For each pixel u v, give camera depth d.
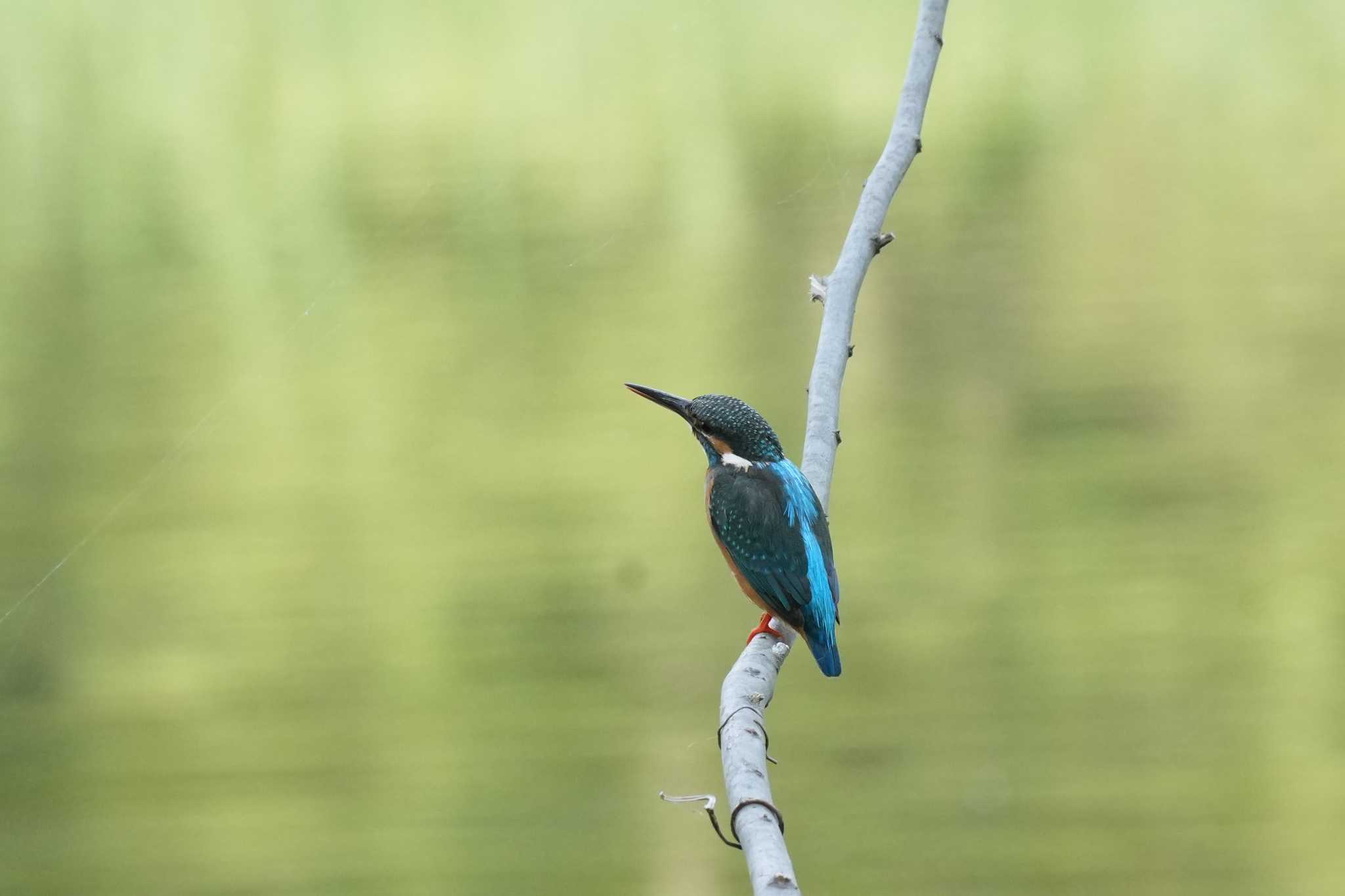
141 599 13.00
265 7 23.98
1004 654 11.62
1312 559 12.49
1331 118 22.50
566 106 22.92
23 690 12.07
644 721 11.42
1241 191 20.39
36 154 22.64
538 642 12.29
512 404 15.95
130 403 16.28
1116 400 15.22
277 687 11.88
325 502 14.48
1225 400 15.08
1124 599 12.27
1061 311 17.09
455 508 14.16
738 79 22.62
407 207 20.22
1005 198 20.33
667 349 16.91
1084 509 13.36
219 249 20.08
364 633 12.44
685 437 15.54
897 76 23.20
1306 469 13.70
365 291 18.70
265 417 16.23
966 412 15.26
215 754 11.18
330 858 10.25
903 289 17.53
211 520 14.12
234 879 10.02
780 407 15.55
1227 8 24.78
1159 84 23.73
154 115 23.08
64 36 23.84
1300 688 11.21
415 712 11.50
